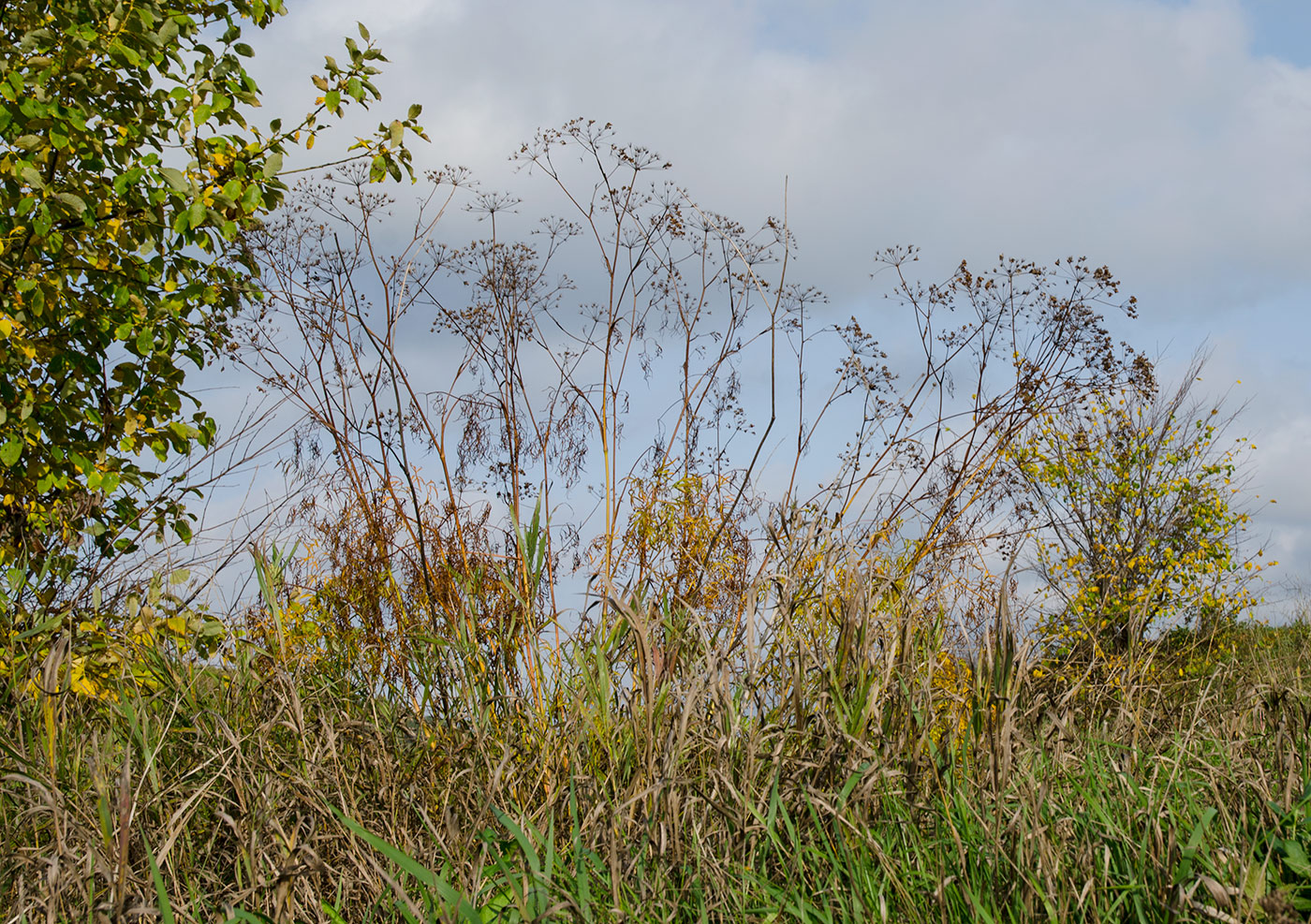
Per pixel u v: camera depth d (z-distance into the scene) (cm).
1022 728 304
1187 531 855
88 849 217
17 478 451
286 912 216
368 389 429
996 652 274
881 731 267
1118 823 245
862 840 229
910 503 420
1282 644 675
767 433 430
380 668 359
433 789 292
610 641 298
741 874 224
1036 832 216
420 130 457
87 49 402
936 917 212
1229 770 264
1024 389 489
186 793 275
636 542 411
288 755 295
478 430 442
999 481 470
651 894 223
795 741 272
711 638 303
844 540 334
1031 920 200
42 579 396
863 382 467
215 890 245
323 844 260
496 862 237
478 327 443
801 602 312
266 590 300
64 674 304
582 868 215
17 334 418
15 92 390
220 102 414
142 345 434
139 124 435
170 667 334
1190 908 193
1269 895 188
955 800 245
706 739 260
